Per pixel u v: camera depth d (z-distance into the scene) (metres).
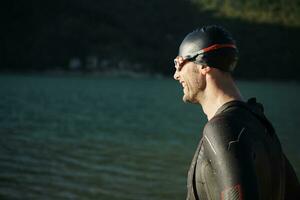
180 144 41.94
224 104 2.08
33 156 32.62
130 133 49.22
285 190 2.32
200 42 2.13
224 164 1.85
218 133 1.92
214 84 2.13
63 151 35.44
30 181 24.80
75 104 87.69
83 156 33.59
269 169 2.01
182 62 2.19
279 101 121.94
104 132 48.97
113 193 23.19
